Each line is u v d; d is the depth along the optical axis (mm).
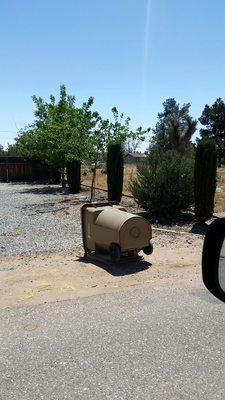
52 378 3934
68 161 21828
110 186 16641
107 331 4922
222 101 80188
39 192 23359
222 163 58625
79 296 6207
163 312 5496
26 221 13172
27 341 4676
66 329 4988
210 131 81000
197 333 4848
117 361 4227
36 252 9062
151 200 13305
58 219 13508
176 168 13227
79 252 9086
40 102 28625
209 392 3691
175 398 3609
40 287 6672
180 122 52031
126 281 6969
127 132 19094
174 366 4129
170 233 11117
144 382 3859
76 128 19500
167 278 7094
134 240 8000
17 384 3842
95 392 3707
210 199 11969
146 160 14109
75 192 22266
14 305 5852
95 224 8336
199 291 6336
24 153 31938
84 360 4254
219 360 4238
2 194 22391
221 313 5449
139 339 4707
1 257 8648
